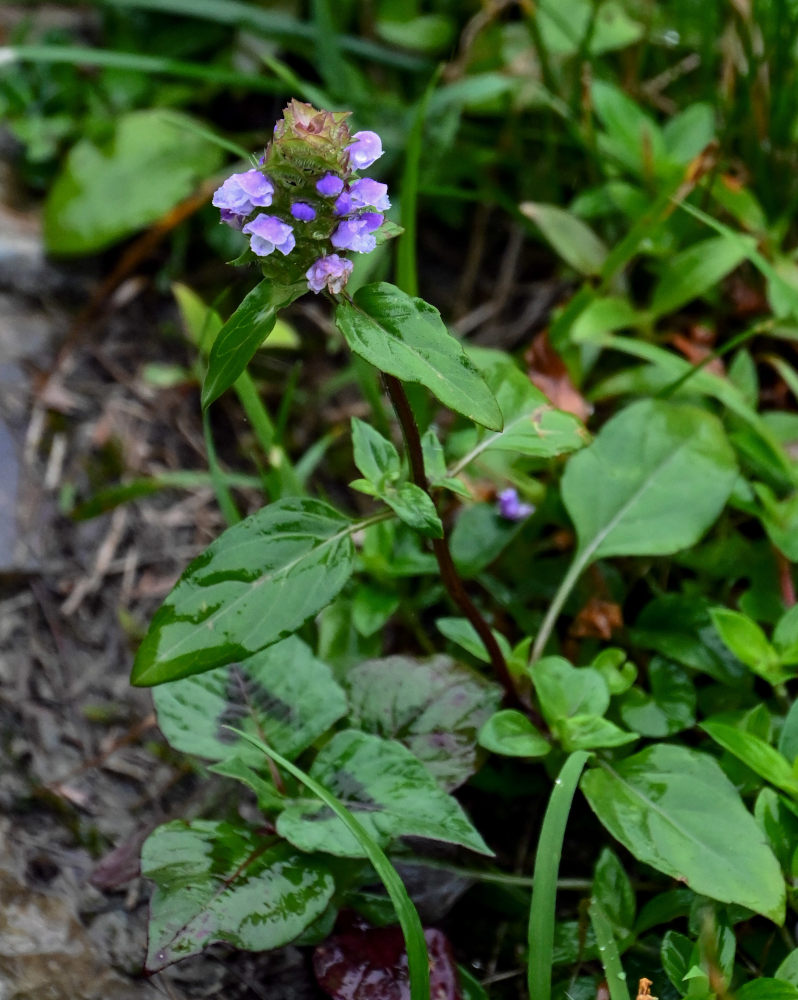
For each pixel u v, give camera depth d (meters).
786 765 0.51
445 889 0.53
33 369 0.65
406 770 0.52
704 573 0.58
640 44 0.67
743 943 0.52
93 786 0.56
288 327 0.66
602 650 0.57
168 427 0.64
